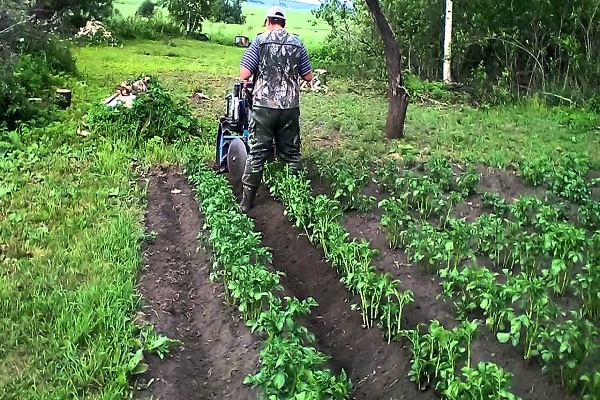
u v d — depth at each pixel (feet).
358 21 64.18
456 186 30.60
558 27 55.83
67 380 15.26
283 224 26.35
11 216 25.17
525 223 25.31
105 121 38.24
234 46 108.88
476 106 53.62
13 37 49.32
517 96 55.11
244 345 17.34
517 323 15.51
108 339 16.71
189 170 31.76
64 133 37.01
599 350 15.57
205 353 17.74
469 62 61.16
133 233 23.73
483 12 57.16
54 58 58.90
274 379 13.97
